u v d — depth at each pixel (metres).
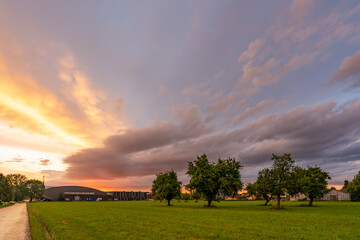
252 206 69.50
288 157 57.16
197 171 67.19
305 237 19.02
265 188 56.59
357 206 63.97
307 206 65.94
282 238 18.62
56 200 192.50
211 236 19.38
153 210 52.81
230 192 66.88
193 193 69.25
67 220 31.42
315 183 66.75
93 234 20.14
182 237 19.02
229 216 36.59
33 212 50.09
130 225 25.92
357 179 101.94
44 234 20.17
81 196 199.50
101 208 63.50
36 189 181.50
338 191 122.50
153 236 19.30
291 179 56.06
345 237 19.20
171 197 79.81
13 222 31.98
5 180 135.75
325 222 28.73
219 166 68.06
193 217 35.16
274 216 36.28
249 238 18.67
